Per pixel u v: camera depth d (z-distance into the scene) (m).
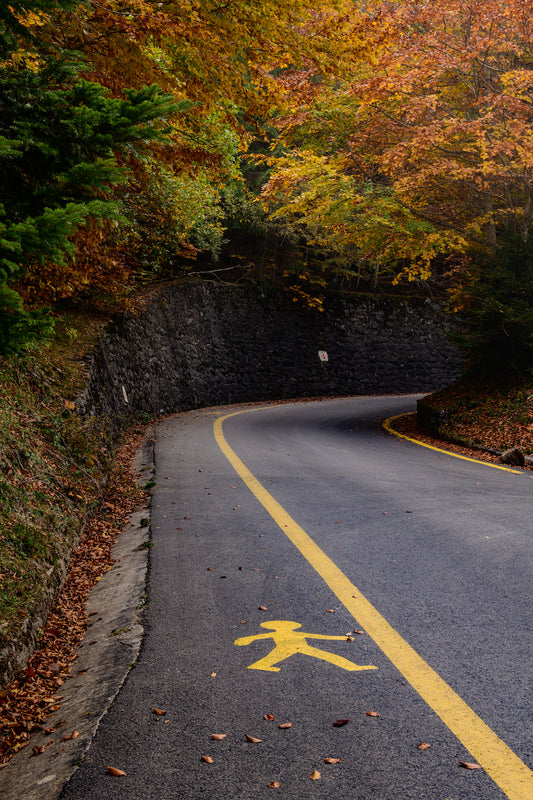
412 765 2.50
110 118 3.20
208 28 5.88
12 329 2.83
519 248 15.62
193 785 2.42
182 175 7.08
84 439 8.45
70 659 3.79
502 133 15.12
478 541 5.81
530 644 3.63
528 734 2.71
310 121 16.34
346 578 4.88
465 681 3.20
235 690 3.17
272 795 2.34
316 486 8.68
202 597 4.56
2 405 6.94
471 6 14.66
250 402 29.00
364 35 6.54
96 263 11.72
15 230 2.71
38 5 3.31
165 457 11.23
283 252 32.44
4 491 5.22
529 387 15.22
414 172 16.25
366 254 20.55
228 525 6.61
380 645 3.66
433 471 10.11
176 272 27.92
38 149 3.13
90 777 2.49
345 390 33.16
